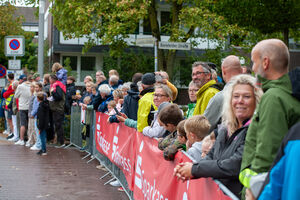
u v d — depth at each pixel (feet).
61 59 81.87
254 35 55.98
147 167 14.48
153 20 60.39
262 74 8.07
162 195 12.23
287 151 5.56
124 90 24.98
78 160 29.94
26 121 38.37
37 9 62.08
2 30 78.07
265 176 6.52
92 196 19.71
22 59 105.60
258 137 7.30
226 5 48.03
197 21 49.34
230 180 8.61
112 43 57.00
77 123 35.47
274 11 45.37
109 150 23.32
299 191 5.26
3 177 23.93
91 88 32.76
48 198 19.39
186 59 77.56
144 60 73.31
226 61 13.03
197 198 9.24
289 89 7.31
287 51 8.04
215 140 10.37
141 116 16.17
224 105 9.46
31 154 32.35
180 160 10.73
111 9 49.93
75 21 53.62
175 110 12.98
